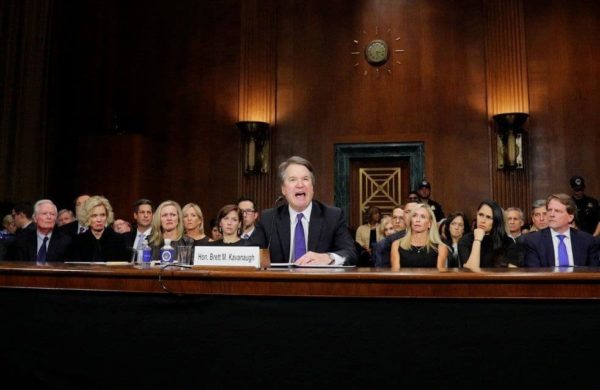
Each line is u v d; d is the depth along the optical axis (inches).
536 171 323.3
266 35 353.7
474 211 325.7
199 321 82.7
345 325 79.2
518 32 329.7
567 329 74.7
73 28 370.3
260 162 342.3
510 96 325.7
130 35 370.0
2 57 308.8
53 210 180.1
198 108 359.6
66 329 86.4
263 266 101.8
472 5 340.8
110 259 182.2
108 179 337.7
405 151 338.0
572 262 156.3
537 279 73.7
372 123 342.6
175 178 355.6
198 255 89.7
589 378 73.9
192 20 366.6
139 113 364.2
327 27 353.1
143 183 344.8
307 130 347.3
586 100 324.2
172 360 83.3
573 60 328.2
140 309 84.5
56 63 357.4
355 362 78.7
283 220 127.3
